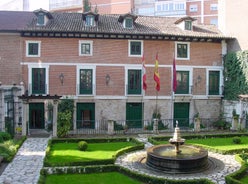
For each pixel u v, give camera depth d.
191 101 28.19
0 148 16.03
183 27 28.44
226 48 29.05
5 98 22.95
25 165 14.55
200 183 12.28
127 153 17.19
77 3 60.72
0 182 12.09
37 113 26.06
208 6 63.47
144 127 26.28
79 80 26.41
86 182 12.39
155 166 14.27
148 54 27.19
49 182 12.34
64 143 20.16
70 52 26.19
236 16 28.09
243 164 14.32
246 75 26.38
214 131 25.58
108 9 64.06
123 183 12.34
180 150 15.77
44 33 25.44
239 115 26.48
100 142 20.66
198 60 28.30
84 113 26.83
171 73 27.70
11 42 25.69
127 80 27.00
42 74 26.12
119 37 26.50
